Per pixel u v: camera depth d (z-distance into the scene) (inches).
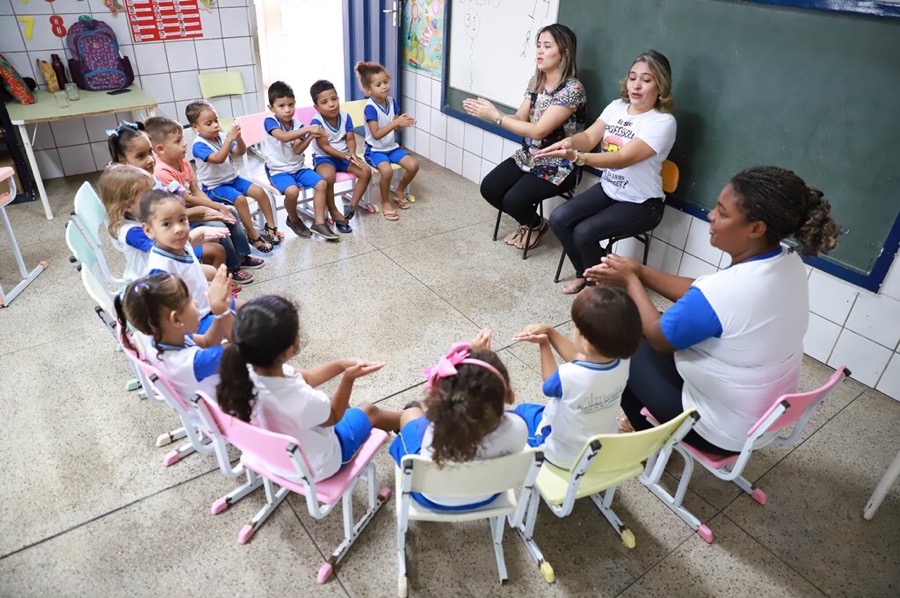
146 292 63.9
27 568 68.2
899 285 95.0
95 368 99.0
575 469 58.7
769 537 76.9
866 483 85.5
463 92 169.8
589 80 133.4
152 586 67.1
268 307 57.9
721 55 107.8
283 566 70.2
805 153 100.9
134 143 104.9
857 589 70.9
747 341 64.4
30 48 156.5
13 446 83.6
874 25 87.3
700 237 122.0
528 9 141.8
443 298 123.7
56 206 154.0
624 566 72.2
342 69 253.9
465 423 53.7
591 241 117.8
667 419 75.6
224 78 185.0
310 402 60.2
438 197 170.7
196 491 78.9
